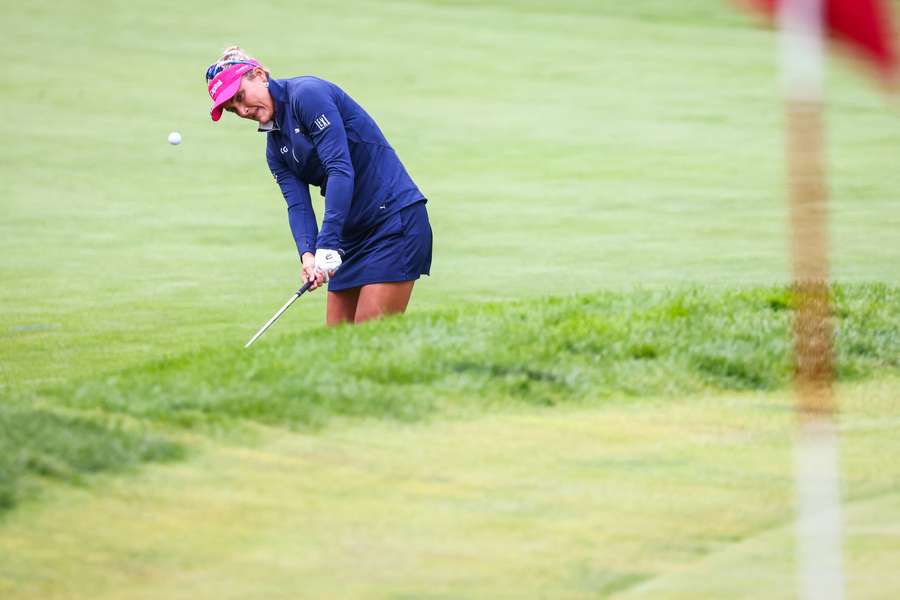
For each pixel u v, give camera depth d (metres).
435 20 99.44
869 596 12.81
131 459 16.58
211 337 29.62
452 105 71.88
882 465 17.08
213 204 49.62
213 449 17.23
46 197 50.62
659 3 106.69
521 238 43.09
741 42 92.44
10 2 101.88
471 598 13.16
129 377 20.44
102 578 13.59
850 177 52.56
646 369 20.97
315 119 23.48
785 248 40.88
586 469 16.97
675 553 14.26
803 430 15.90
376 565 13.96
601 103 72.62
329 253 23.33
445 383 19.91
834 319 23.78
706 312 24.28
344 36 92.62
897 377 21.38
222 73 23.55
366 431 18.16
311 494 15.92
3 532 14.55
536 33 94.94
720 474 16.80
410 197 24.45
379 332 22.44
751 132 64.62
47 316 32.06
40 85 75.94
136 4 102.81
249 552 14.27
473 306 25.09
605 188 52.06
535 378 20.42
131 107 70.88
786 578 13.39
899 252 38.69
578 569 13.84
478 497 15.95
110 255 40.66
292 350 21.58
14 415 17.56
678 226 44.91
